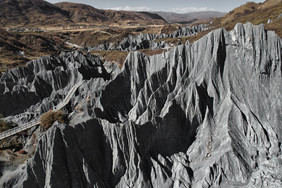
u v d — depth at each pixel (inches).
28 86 2640.3
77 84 2544.3
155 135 1453.0
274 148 1362.0
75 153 1229.1
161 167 1306.6
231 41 1706.4
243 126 1443.2
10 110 2381.9
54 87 2642.7
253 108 1549.0
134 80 2233.0
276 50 1534.2
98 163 1318.9
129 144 1318.9
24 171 1219.9
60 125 1229.7
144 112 1753.2
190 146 1504.7
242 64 1654.8
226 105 1567.4
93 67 3152.1
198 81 1760.6
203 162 1359.5
